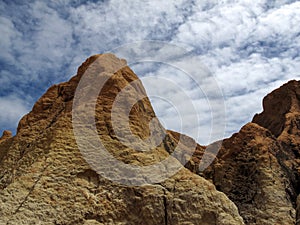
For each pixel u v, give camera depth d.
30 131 40.03
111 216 31.50
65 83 43.56
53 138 35.62
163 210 32.09
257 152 48.00
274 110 65.19
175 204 32.41
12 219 29.52
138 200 32.34
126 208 32.03
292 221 40.25
